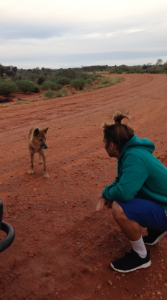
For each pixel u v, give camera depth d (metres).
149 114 12.95
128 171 2.46
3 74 62.97
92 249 3.08
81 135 9.02
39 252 2.99
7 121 11.74
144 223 2.62
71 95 24.86
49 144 7.85
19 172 5.52
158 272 2.73
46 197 4.37
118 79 50.25
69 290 2.47
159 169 2.55
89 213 3.90
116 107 15.77
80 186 4.85
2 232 3.37
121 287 2.52
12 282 2.54
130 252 2.78
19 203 4.13
